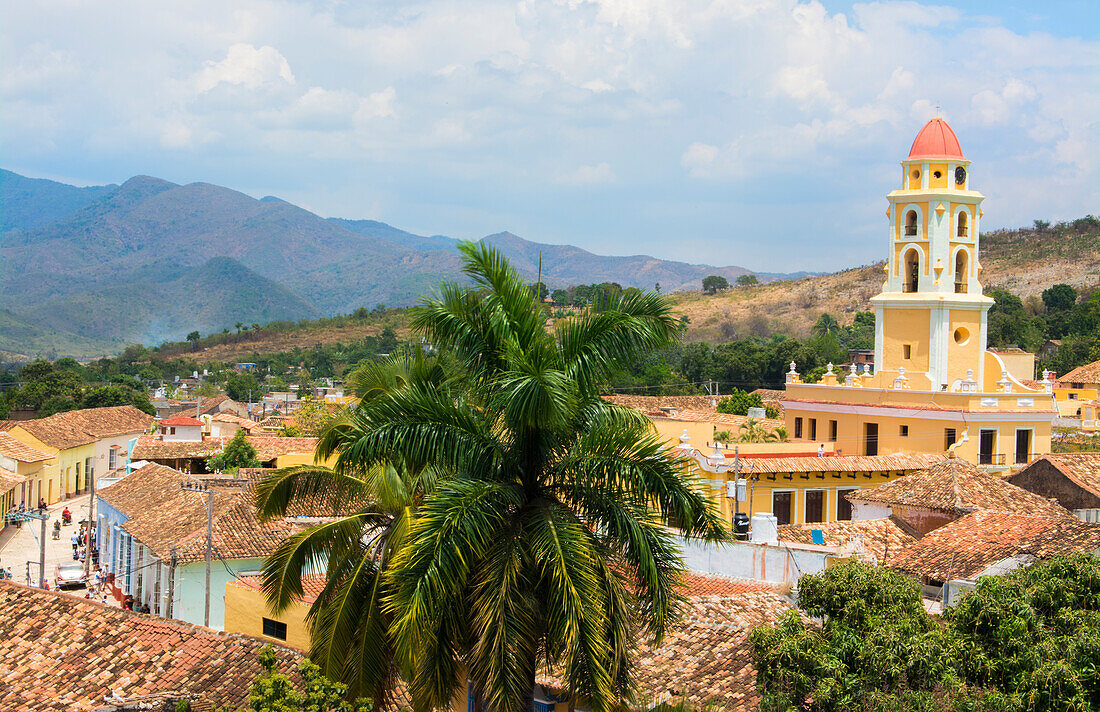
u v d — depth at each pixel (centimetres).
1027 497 3444
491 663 1502
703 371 11619
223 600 3522
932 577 2462
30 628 2348
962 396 4903
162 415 11956
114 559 4647
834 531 3231
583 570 1518
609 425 1669
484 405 1692
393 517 2012
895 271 5322
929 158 5206
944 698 1605
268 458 6400
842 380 6306
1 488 6244
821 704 1647
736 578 2692
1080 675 1598
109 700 2019
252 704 1658
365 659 1895
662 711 1831
